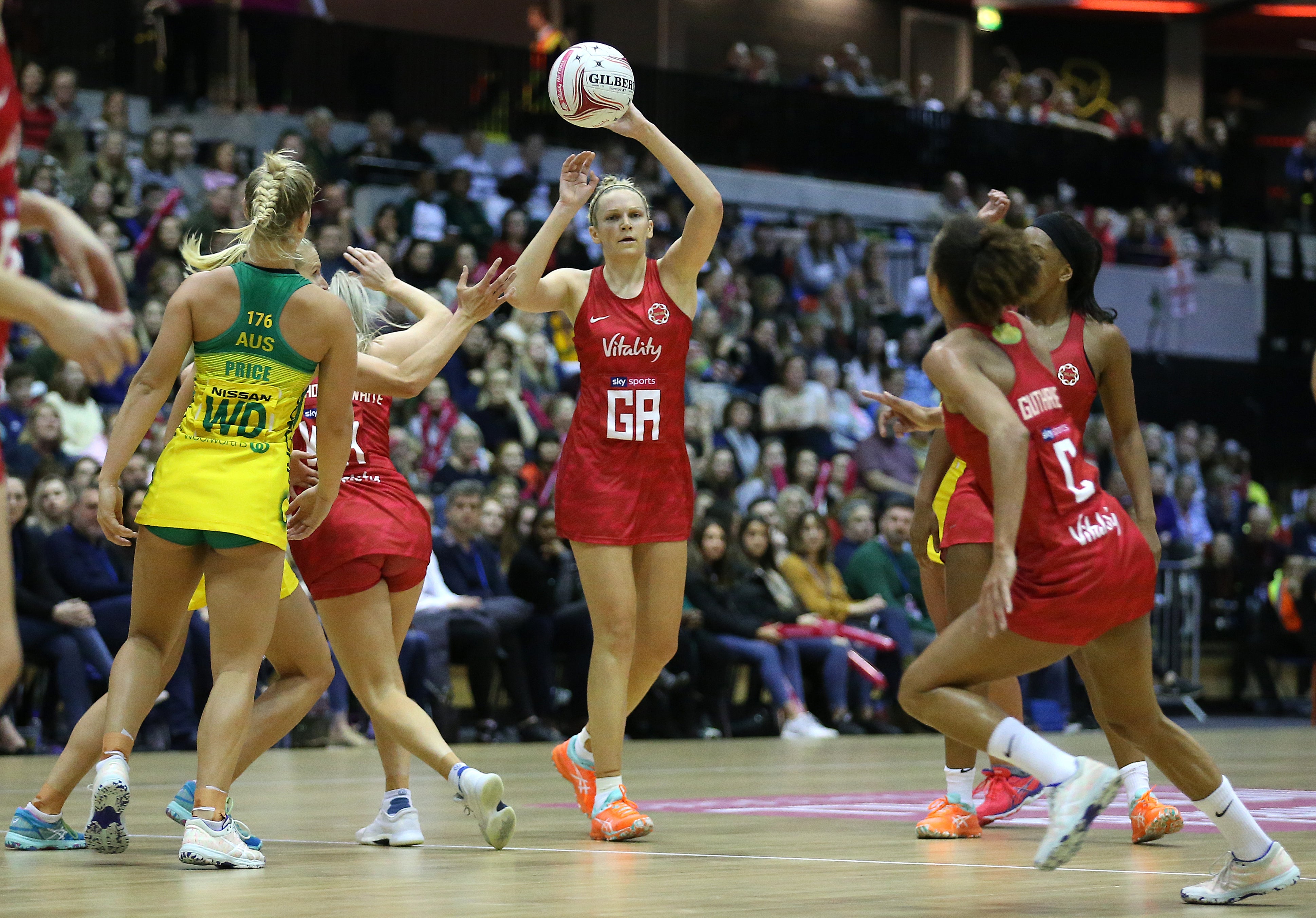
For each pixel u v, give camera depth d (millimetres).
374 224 44375
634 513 14367
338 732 29406
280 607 13148
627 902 9875
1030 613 10102
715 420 43531
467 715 33844
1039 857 9430
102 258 6703
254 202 12141
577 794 15062
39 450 31062
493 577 32188
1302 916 9688
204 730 11891
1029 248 10594
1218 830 15281
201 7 49125
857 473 43031
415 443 33875
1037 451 10375
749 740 32250
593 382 14547
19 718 28844
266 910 9477
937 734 35156
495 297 13625
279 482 12094
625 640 14352
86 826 14625
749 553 34594
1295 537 48719
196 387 12078
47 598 27141
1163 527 46562
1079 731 36688
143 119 48812
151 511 11953
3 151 6645
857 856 12781
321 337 12078
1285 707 45719
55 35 48094
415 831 13508
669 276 14664
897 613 35500
